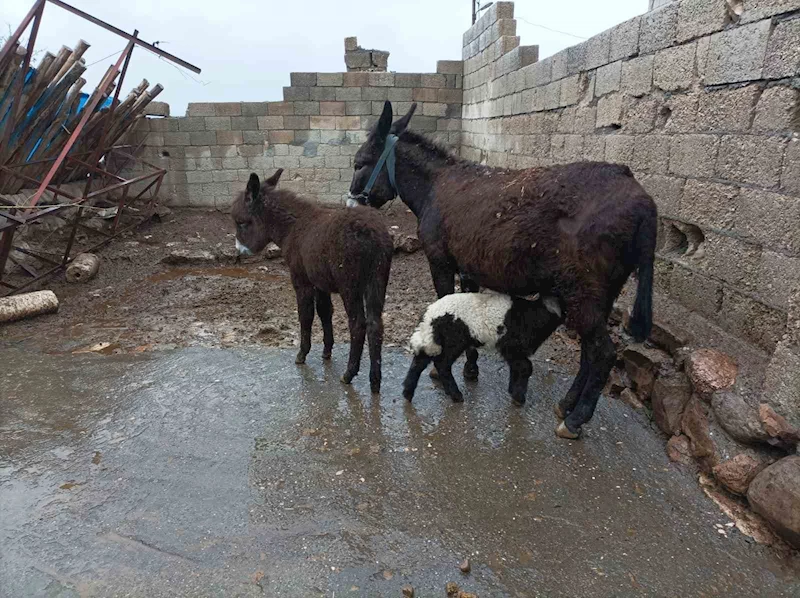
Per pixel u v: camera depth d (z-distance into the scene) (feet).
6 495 10.18
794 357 8.91
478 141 33.68
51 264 25.17
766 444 9.30
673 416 11.44
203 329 18.57
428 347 12.41
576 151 19.11
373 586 8.09
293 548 8.83
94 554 8.73
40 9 20.44
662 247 14.37
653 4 14.97
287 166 38.99
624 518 9.47
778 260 10.09
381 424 12.50
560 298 10.77
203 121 37.40
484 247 10.97
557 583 8.13
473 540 9.01
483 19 31.48
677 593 7.91
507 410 13.04
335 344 17.07
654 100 14.17
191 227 34.01
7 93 21.56
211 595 7.92
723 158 11.57
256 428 12.36
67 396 13.88
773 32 9.91
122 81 28.27
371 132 14.79
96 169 27.55
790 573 8.19
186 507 9.81
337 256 12.67
